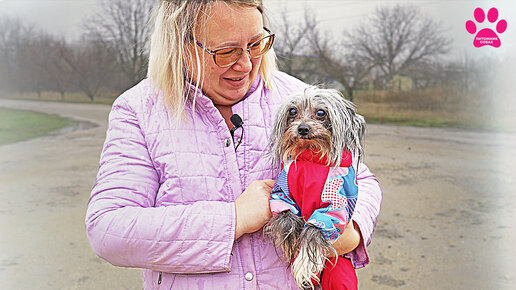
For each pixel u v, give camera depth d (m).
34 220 5.98
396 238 5.04
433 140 9.41
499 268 4.31
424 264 4.43
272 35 1.48
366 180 1.66
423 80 11.01
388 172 7.38
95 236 1.35
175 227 1.31
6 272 4.49
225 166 1.46
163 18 1.43
